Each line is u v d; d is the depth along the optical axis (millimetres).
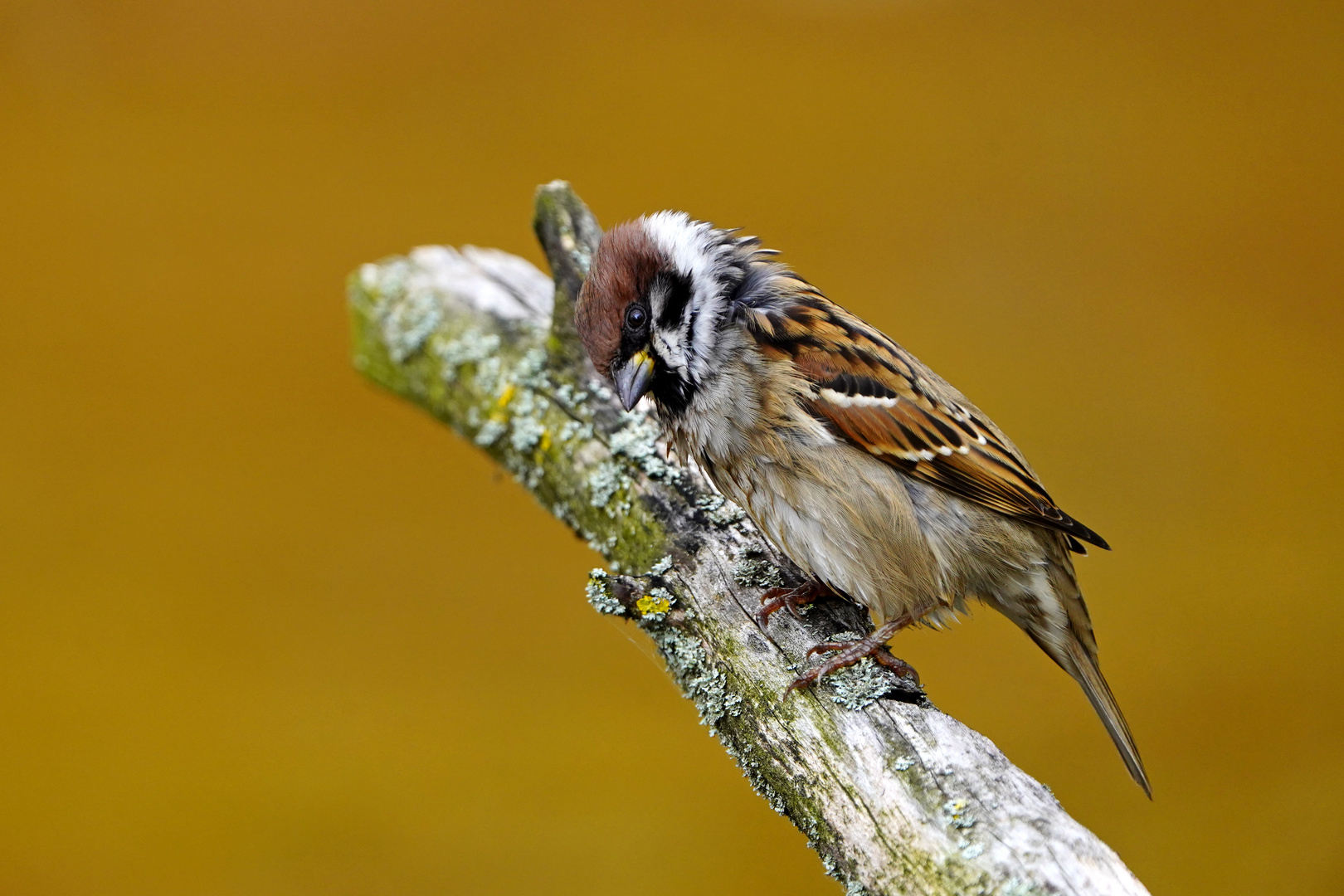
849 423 3619
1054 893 3559
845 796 3582
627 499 3639
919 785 3578
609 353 3627
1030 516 3623
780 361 3621
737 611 3611
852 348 3623
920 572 3623
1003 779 3576
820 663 3600
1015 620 3639
